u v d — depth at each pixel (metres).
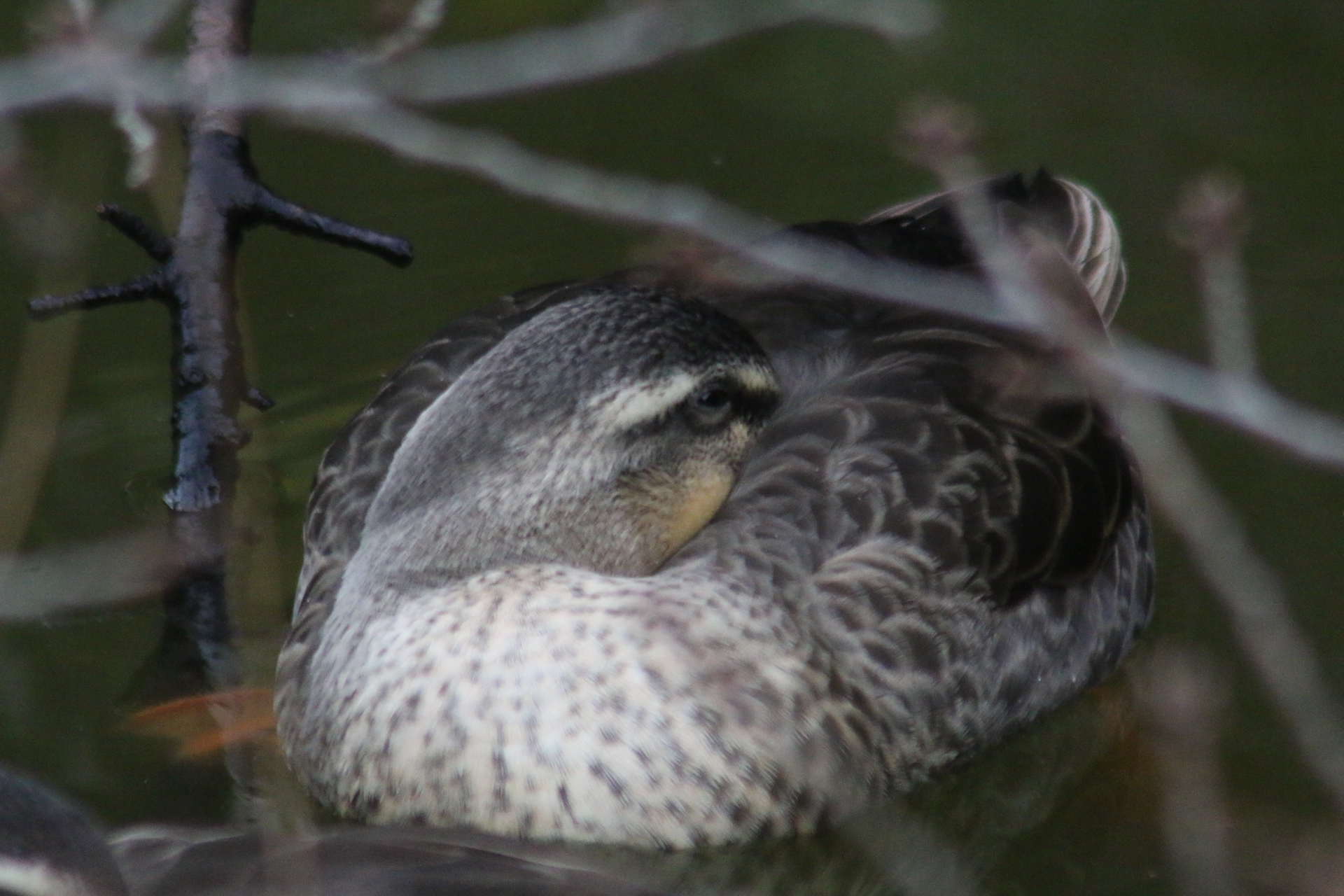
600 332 10.48
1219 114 16.02
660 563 10.80
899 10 12.05
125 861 7.98
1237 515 12.21
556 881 7.76
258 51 15.51
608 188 10.32
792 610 10.47
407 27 11.51
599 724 9.96
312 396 13.90
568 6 16.02
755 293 11.74
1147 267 14.89
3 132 11.09
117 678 11.54
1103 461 11.58
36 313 11.69
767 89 16.53
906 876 10.41
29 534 12.51
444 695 9.95
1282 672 8.04
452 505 10.29
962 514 10.94
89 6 9.21
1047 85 16.31
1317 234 14.98
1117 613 11.76
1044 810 10.87
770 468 10.88
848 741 10.42
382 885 7.64
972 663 10.95
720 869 10.23
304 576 11.30
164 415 13.67
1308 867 9.23
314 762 10.34
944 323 11.65
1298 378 13.62
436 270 15.06
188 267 12.05
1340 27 16.72
